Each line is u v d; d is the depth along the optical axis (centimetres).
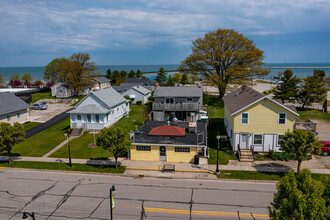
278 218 1130
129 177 2286
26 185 2142
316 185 1097
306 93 4631
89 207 1786
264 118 2659
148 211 1727
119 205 1808
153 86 8044
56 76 9706
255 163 2511
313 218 1018
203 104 5350
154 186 2098
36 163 2602
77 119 3819
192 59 5466
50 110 5378
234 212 1697
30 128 3969
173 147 2573
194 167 2447
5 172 2419
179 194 1953
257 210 1717
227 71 5138
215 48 5297
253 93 3072
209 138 3294
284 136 2189
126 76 10906
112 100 4256
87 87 7625
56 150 2978
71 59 7200
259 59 5297
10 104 4047
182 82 9575
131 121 4262
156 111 4275
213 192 1978
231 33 5219
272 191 1978
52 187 2102
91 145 3125
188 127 3141
